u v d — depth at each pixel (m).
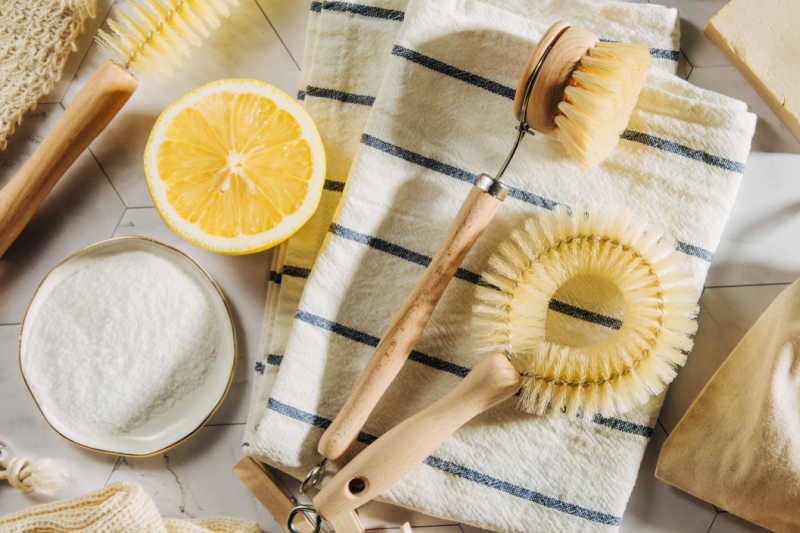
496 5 0.40
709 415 0.38
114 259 0.40
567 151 0.37
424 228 0.38
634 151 0.38
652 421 0.38
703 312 0.40
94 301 0.40
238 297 0.41
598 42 0.35
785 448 0.37
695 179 0.38
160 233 0.41
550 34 0.35
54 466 0.40
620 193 0.38
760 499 0.38
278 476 0.41
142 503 0.37
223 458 0.41
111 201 0.41
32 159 0.39
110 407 0.40
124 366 0.40
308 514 0.39
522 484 0.38
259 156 0.38
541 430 0.38
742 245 0.40
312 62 0.40
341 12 0.39
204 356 0.40
